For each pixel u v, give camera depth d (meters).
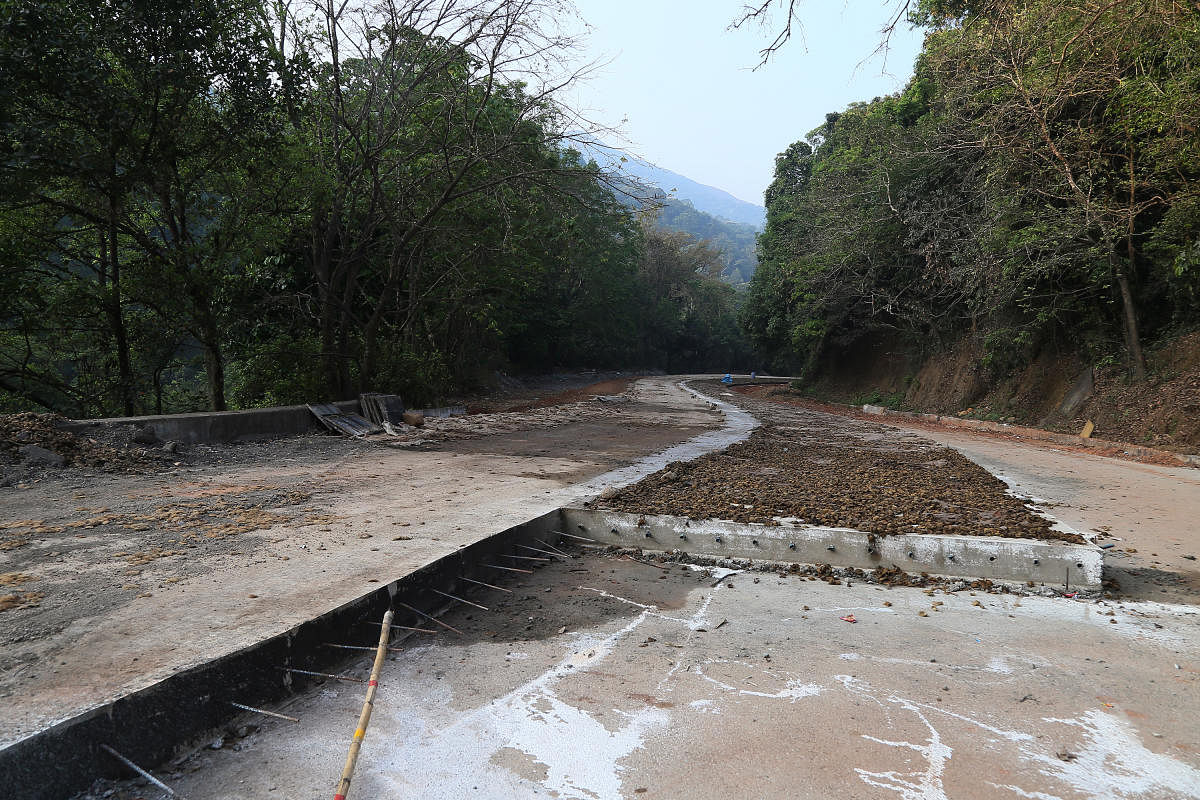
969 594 5.48
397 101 15.39
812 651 4.31
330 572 4.80
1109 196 15.87
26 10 9.65
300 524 6.34
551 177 16.67
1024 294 18.20
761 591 5.53
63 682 3.04
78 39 10.24
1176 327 15.77
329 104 15.14
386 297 16.67
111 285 14.92
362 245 15.78
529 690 3.74
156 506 6.92
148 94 11.71
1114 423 15.38
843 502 7.45
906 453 12.58
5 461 8.06
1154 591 5.55
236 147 12.54
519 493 8.02
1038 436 16.94
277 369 15.80
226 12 11.82
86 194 12.16
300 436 12.96
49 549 5.30
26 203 11.64
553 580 5.80
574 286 49.56
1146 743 3.27
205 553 5.29
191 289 12.75
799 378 40.62
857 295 27.44
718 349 86.56
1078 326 18.17
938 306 25.31
